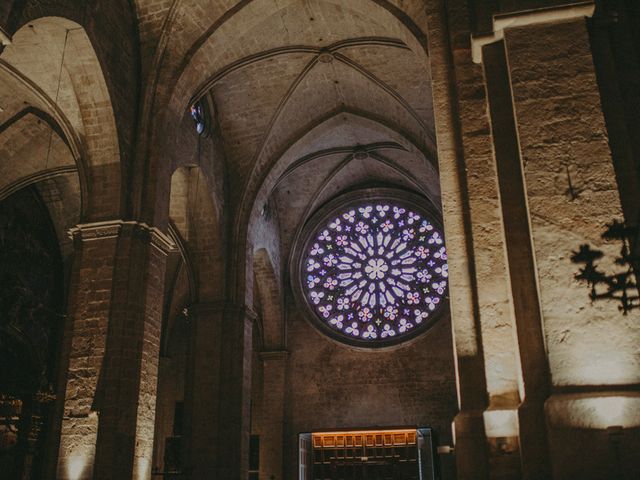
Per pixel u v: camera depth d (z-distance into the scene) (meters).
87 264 16.69
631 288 8.30
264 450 28.38
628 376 7.95
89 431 15.15
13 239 23.78
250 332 24.48
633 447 7.52
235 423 22.41
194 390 22.78
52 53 16.59
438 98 11.16
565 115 9.23
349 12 20.16
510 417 8.92
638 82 10.09
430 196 29.17
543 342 8.45
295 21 20.73
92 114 17.17
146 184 17.58
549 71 9.53
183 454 22.06
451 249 10.05
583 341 8.16
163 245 17.69
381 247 31.14
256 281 30.20
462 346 9.56
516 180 9.53
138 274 16.66
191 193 23.22
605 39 10.23
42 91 17.64
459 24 11.30
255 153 24.84
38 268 24.91
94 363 15.76
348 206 32.06
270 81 23.41
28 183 22.17
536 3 9.90
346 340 29.67
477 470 8.94
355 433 28.27
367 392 28.84
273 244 30.42
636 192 9.32
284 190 30.94
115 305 16.19
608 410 7.68
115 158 17.27
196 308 23.69
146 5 18.53
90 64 16.59
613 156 9.56
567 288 8.41
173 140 18.91
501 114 9.94
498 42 10.33
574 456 7.64
